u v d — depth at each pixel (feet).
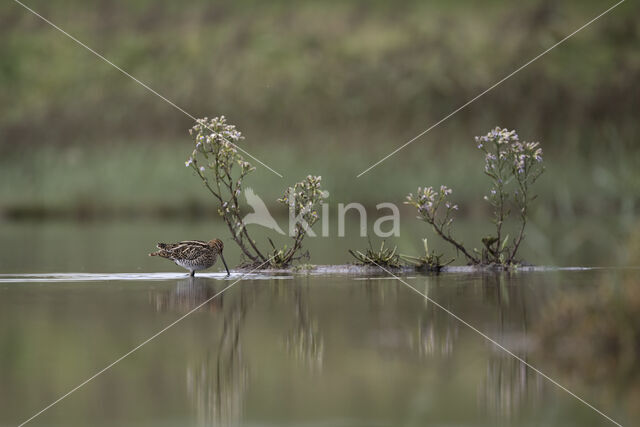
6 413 22.07
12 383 24.68
